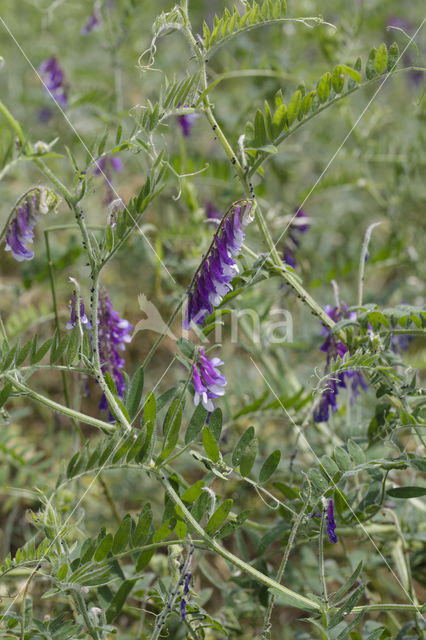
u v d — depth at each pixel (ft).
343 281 5.85
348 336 4.79
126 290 5.70
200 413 4.67
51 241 5.91
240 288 4.75
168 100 4.66
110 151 4.62
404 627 4.83
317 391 4.73
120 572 4.71
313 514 4.70
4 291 5.95
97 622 4.67
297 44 6.95
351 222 6.61
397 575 4.94
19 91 7.30
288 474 5.03
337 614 4.59
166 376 5.60
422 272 5.50
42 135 6.89
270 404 5.00
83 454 4.66
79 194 4.56
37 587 4.96
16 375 4.60
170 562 4.67
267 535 4.82
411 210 5.99
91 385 5.49
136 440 4.62
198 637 4.71
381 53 4.71
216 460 4.63
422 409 4.74
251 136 4.73
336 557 5.16
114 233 4.61
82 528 5.08
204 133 6.87
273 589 4.61
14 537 5.26
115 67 6.08
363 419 5.13
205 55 4.72
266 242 4.76
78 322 4.60
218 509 4.58
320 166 6.89
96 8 6.13
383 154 5.60
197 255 5.35
